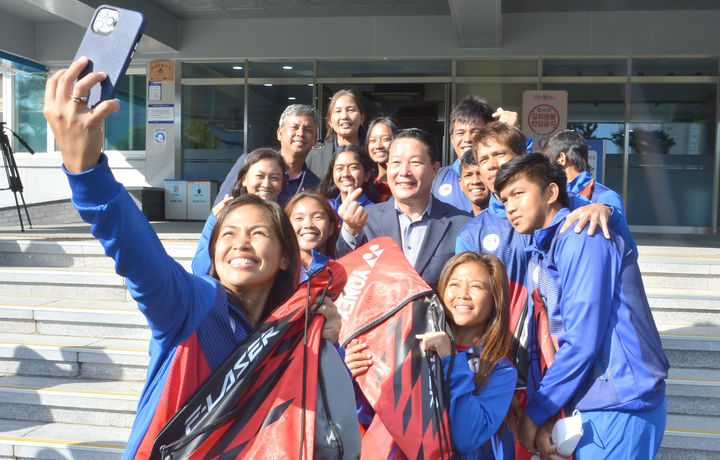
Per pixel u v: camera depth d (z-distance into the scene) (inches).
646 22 396.8
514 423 84.7
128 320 160.7
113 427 135.3
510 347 84.9
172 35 424.8
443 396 73.5
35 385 142.9
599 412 78.4
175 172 445.1
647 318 81.1
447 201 132.8
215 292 55.4
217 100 441.4
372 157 141.7
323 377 55.6
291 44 428.5
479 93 414.9
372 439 77.8
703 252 207.9
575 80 407.2
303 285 58.1
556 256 83.0
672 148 401.4
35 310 165.3
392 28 418.3
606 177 406.9
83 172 43.6
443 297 85.1
